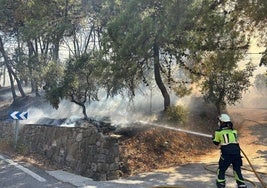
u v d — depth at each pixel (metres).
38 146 13.45
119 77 14.09
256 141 15.01
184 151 12.94
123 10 14.45
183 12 12.54
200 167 10.86
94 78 16.47
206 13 12.83
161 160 11.59
